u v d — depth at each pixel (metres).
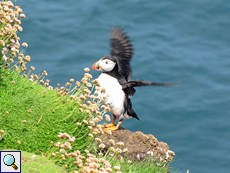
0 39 5.87
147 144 7.52
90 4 26.36
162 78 20.70
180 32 24.92
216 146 16.53
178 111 18.39
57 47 21.97
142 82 7.30
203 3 27.55
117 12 26.00
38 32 22.75
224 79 21.00
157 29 24.92
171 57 22.38
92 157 5.69
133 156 7.23
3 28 5.79
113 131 7.81
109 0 26.88
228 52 23.39
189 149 16.28
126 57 8.41
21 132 5.61
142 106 18.50
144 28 24.88
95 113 6.16
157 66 21.52
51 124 5.90
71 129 6.05
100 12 25.69
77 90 6.45
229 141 16.94
